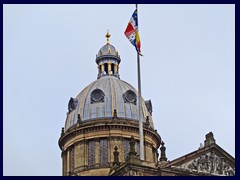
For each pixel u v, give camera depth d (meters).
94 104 89.81
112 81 93.44
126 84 94.31
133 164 63.09
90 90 92.81
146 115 91.06
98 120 86.88
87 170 83.94
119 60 99.50
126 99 90.31
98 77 97.62
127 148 85.50
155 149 89.62
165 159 71.69
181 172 66.12
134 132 86.75
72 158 87.50
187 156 67.69
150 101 94.50
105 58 98.38
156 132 90.81
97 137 86.00
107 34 102.25
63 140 89.81
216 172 69.19
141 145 66.75
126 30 73.25
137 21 73.00
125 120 87.00
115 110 87.44
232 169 70.88
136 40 72.31
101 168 83.44
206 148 69.50
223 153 70.94
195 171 67.44
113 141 85.12
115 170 67.12
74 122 89.75
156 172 64.50
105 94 90.69
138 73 71.19
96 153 84.94
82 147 86.06
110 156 83.94
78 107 91.25
